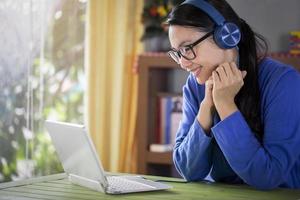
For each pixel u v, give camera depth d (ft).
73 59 10.20
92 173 5.17
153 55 10.16
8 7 9.04
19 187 5.45
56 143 5.62
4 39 9.01
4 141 9.14
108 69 10.65
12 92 9.20
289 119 5.33
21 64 9.28
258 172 5.22
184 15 5.23
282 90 5.41
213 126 5.67
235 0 10.67
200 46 5.28
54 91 9.91
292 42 9.65
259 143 5.37
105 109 10.63
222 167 5.88
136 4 10.73
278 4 10.42
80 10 10.23
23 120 9.39
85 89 10.39
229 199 4.80
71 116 10.22
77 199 4.82
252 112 5.55
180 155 5.93
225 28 5.26
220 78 5.35
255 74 5.58
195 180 5.91
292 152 5.27
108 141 10.68
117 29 10.58
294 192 5.17
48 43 9.77
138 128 10.28
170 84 11.21
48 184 5.61
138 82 10.28
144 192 5.13
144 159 10.26
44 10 9.64
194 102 6.15
